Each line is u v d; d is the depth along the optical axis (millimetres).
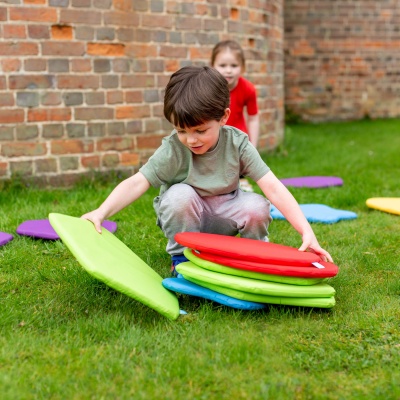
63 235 1995
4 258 2750
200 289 2152
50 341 1853
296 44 10859
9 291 2357
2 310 2096
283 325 1997
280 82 6531
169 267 2666
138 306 2162
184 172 2420
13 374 1637
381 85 11289
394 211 3736
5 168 4254
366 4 10875
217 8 5109
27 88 4242
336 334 1935
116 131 4617
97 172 4566
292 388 1592
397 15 11039
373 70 11195
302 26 10805
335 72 11055
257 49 5727
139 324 2000
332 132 9062
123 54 4570
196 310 2156
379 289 2367
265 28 5848
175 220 2424
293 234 3260
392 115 11453
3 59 4141
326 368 1709
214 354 1763
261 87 5891
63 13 4281
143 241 3062
